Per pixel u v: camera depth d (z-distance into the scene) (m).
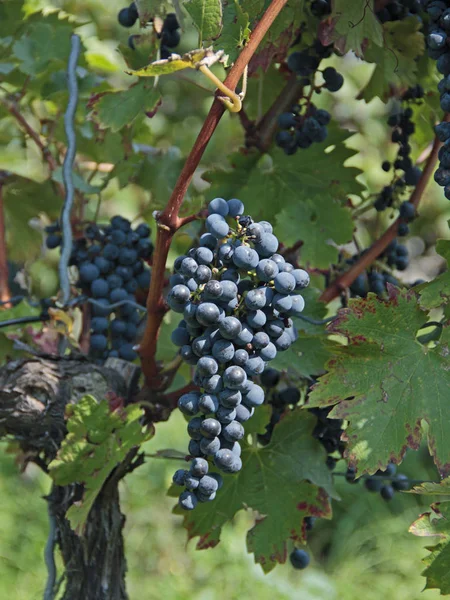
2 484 2.63
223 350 0.85
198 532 1.03
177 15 1.03
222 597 2.34
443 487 0.89
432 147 1.11
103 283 1.11
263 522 1.02
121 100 1.06
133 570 2.41
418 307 0.93
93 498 0.99
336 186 1.12
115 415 0.99
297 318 1.05
